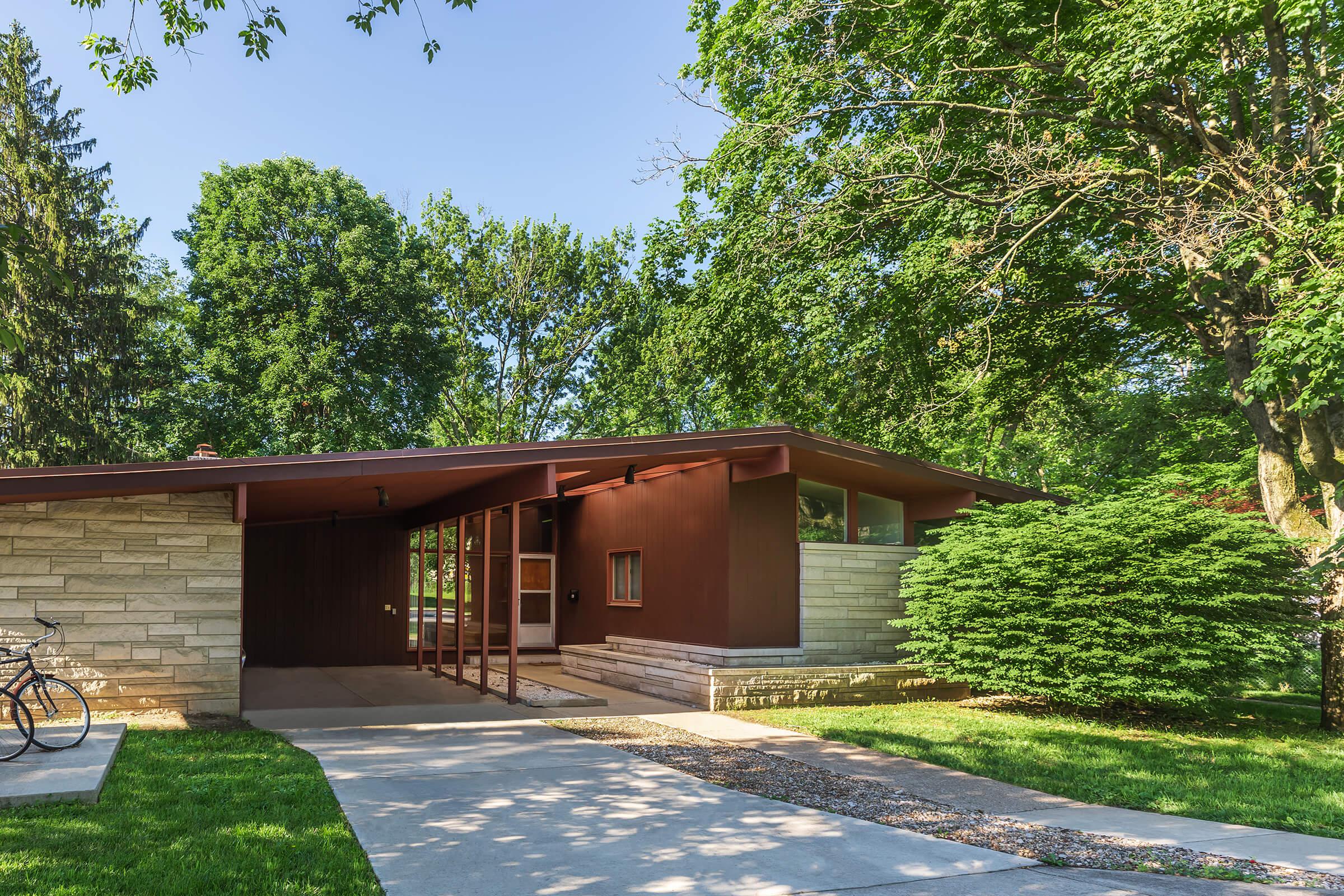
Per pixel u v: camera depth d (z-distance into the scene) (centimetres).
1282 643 1107
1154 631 1080
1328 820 678
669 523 1544
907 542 1572
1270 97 1354
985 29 1342
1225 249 1185
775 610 1396
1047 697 1279
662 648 1530
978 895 479
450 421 3691
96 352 2811
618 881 490
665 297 2230
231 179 2955
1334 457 1194
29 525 972
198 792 643
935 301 1612
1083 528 1180
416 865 507
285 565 1753
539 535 2053
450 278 3466
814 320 1733
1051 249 1628
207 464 919
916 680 1404
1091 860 562
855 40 1636
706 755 896
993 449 2825
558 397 3716
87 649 983
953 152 1551
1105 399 2575
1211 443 2158
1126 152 1470
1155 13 1088
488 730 1024
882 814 672
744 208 1795
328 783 707
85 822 556
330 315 2844
